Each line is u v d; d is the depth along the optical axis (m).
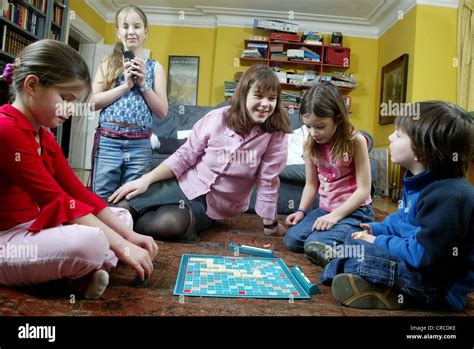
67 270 0.79
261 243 1.52
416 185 0.95
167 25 5.46
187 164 1.56
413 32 4.27
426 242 0.84
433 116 0.88
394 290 0.88
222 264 1.15
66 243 0.77
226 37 5.37
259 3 5.01
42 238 0.78
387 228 1.05
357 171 1.41
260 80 1.39
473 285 0.91
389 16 4.93
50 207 0.81
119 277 0.99
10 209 0.85
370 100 5.37
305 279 0.99
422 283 0.87
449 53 4.21
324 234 1.32
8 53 3.16
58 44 0.83
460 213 0.81
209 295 0.89
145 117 1.68
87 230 0.78
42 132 0.93
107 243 0.81
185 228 1.42
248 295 0.91
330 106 1.28
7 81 0.88
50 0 3.71
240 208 1.64
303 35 5.19
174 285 0.94
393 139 0.97
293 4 4.96
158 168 1.53
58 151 1.00
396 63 4.61
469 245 0.85
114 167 1.63
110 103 1.62
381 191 4.46
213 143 1.52
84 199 0.99
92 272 0.81
